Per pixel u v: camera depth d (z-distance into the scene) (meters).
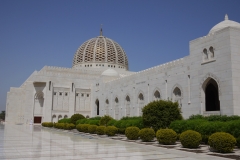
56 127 51.25
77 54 85.69
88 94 73.19
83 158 14.49
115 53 83.81
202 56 34.62
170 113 28.94
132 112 51.34
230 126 20.38
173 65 40.69
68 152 16.81
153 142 24.56
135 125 31.16
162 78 43.16
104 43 84.00
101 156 15.38
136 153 17.03
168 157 15.48
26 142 23.12
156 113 28.86
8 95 80.38
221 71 31.20
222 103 30.72
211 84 39.09
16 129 45.84
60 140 25.80
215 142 17.64
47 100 66.94
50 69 71.06
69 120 51.72
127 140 26.50
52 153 16.25
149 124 29.27
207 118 27.72
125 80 55.12
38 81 67.19
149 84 46.62
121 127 33.81
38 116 68.75
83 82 73.00
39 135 32.25
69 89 70.62
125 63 87.06
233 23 35.66
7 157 14.56
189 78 37.03
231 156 16.19
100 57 81.62
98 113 70.19
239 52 30.73
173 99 40.31
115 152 17.31
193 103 35.69
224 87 30.62
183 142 20.14
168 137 22.05
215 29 36.12
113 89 60.03
